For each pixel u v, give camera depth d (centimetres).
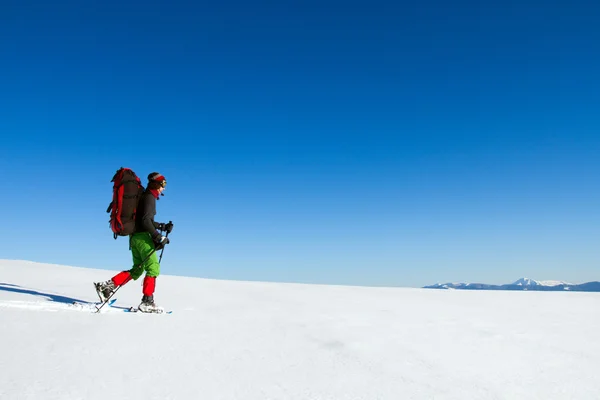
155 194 479
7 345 267
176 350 282
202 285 775
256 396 206
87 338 298
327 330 381
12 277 710
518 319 506
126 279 460
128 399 191
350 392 220
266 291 725
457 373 268
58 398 187
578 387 252
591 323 493
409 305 609
